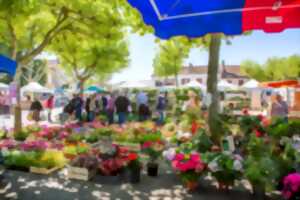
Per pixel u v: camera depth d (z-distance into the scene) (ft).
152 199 13.33
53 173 17.37
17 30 27.99
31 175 16.85
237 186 15.17
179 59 90.17
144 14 6.77
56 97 88.38
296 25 5.84
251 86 64.28
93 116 42.24
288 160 14.05
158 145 18.10
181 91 73.67
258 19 6.05
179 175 15.12
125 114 38.70
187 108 35.04
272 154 16.20
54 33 29.81
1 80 80.53
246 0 5.65
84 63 63.57
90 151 19.70
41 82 134.62
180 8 6.23
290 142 18.40
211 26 6.52
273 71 157.38
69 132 29.66
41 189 14.48
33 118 38.60
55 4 27.12
